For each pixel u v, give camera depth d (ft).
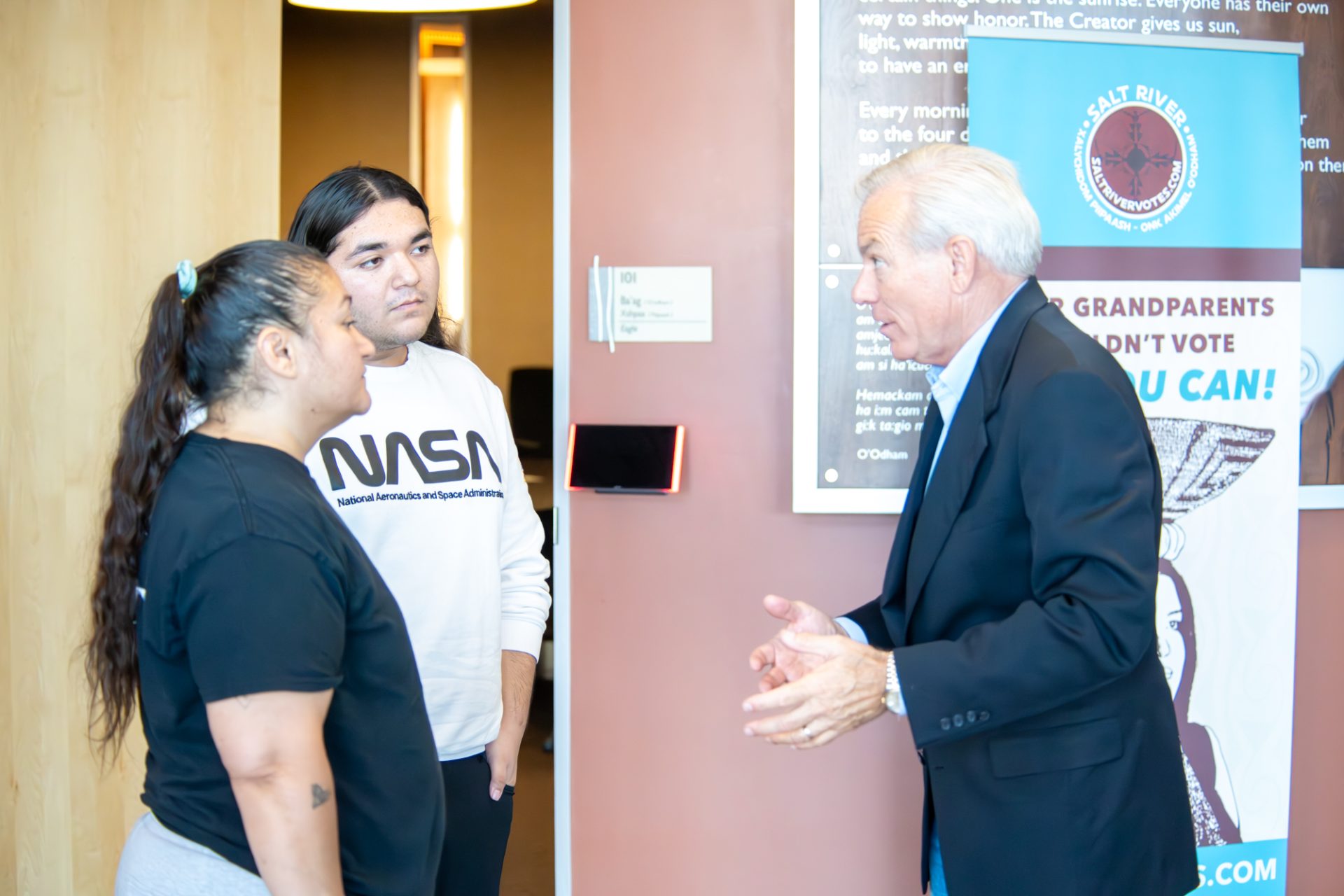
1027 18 7.07
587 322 7.46
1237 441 7.02
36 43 7.38
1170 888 4.63
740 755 7.54
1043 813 4.49
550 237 11.18
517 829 9.98
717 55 7.31
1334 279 7.43
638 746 7.58
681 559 7.50
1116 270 6.88
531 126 11.12
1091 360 4.46
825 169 7.11
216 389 3.55
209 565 3.21
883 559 7.45
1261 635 7.07
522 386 11.18
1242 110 6.90
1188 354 6.97
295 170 11.10
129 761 7.61
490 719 5.22
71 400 7.47
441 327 5.96
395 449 5.04
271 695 3.17
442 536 5.03
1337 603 7.67
